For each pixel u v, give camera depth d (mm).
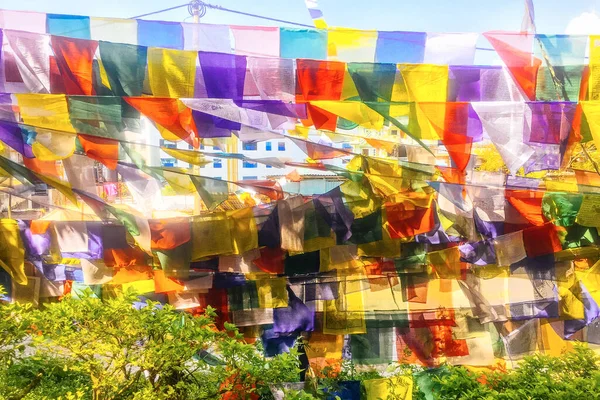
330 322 2625
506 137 2129
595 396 2174
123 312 2238
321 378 2582
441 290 2635
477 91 2164
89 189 2238
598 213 2404
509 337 2656
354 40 2176
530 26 2223
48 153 2094
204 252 2377
